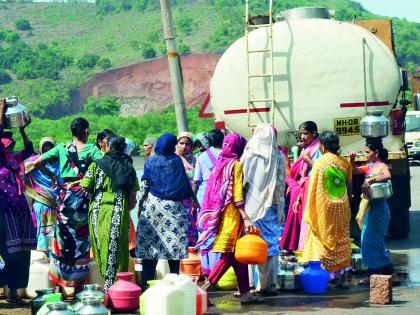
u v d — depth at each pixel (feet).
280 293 39.78
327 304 36.76
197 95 603.26
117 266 36.70
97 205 36.99
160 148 38.24
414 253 52.31
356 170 41.39
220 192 36.42
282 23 53.01
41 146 44.70
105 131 43.37
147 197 38.22
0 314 35.65
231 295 39.32
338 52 52.24
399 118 53.31
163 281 32.01
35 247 37.70
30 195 41.88
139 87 625.00
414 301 37.40
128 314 34.83
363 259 41.42
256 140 37.91
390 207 57.11
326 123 52.44
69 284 38.11
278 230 38.75
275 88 52.49
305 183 43.65
